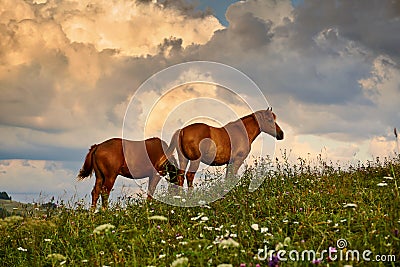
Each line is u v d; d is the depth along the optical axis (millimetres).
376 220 6938
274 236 6844
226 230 7523
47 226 9391
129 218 9508
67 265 7469
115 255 7094
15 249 9023
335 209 8352
